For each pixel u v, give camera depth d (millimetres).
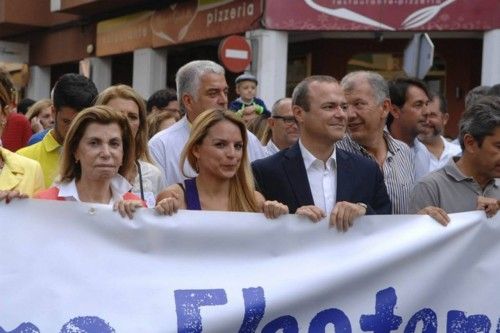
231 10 15250
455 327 4012
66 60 22469
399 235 3957
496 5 13391
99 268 3645
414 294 3951
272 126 6383
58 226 3629
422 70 9953
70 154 3852
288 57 16406
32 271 3582
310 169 4320
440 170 4348
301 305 3834
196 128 3977
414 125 5855
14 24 22828
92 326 3602
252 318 3771
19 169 4051
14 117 7570
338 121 4238
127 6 19422
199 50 18859
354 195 4289
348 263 3881
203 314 3715
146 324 3645
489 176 4160
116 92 4641
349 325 3889
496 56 13422
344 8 14000
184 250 3758
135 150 4414
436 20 13695
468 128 4102
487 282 4023
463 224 4000
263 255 3848
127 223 3689
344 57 15469
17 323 3547
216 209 4012
